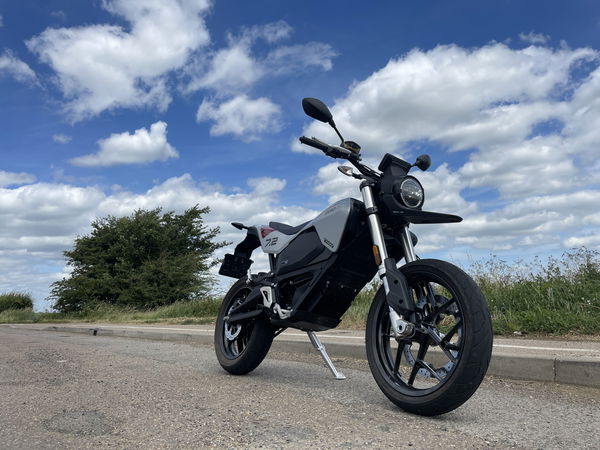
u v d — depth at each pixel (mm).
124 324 13656
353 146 3688
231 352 4809
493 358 4660
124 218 24922
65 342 8328
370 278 3988
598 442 2713
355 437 2711
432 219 3393
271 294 4266
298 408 3318
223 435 2744
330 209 3877
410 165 3605
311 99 3551
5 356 6145
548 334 6273
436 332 3205
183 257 24234
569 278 7836
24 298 28609
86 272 23812
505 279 8422
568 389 4082
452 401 2980
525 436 2799
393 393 3295
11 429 2887
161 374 4660
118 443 2631
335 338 6730
